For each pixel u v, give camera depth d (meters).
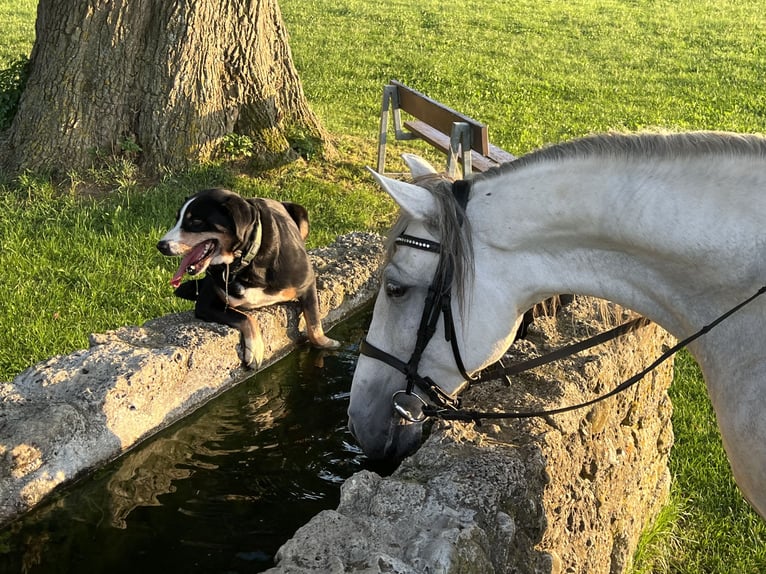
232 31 4.21
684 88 7.20
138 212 3.74
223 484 2.02
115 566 1.74
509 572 1.38
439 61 7.70
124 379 2.04
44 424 1.87
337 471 2.08
